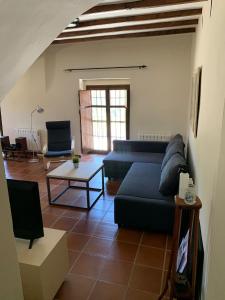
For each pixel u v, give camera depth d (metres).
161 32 4.75
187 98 5.16
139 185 3.40
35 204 2.01
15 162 5.99
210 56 2.22
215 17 2.05
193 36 4.67
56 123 5.69
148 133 5.56
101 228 3.19
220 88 1.62
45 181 4.77
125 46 5.29
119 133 6.11
